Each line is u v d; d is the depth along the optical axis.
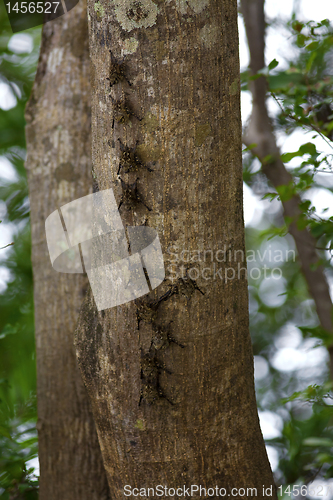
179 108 1.76
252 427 1.84
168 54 1.75
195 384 1.79
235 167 1.80
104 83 1.78
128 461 1.81
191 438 1.80
